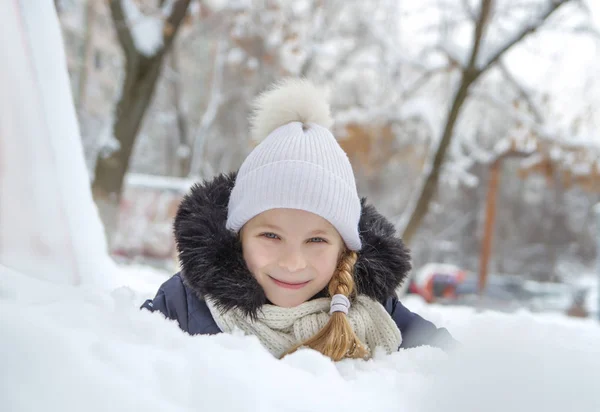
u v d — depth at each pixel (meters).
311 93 1.62
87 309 0.87
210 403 0.66
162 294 1.48
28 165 1.25
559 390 0.85
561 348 1.04
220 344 0.87
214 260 1.37
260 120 1.65
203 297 1.41
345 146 8.68
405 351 1.29
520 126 8.30
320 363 0.86
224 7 9.88
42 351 0.63
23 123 1.25
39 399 0.58
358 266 1.51
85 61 13.66
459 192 21.44
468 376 0.89
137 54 6.51
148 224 9.86
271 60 10.27
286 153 1.40
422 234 21.75
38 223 1.25
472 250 22.92
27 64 1.29
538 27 7.76
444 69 8.63
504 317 2.21
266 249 1.36
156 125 17.88
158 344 0.79
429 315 1.95
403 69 9.42
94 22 13.73
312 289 1.39
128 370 0.66
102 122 12.39
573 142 7.99
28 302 0.89
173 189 9.80
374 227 1.58
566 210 23.98
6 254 1.18
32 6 1.58
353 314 1.47
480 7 7.84
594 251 24.06
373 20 9.66
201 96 16.09
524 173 8.55
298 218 1.35
